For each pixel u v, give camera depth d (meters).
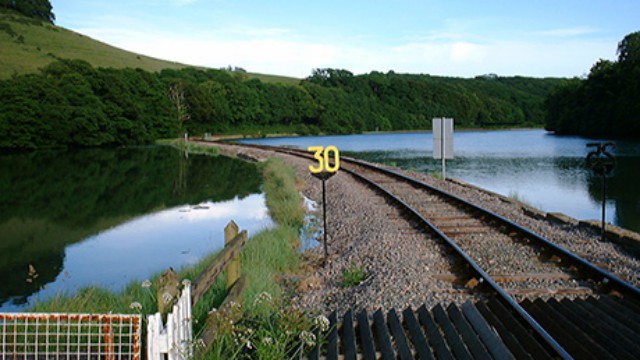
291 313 5.29
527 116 152.75
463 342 5.01
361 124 126.50
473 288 6.88
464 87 156.25
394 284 7.15
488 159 38.75
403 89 141.88
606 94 72.69
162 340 3.74
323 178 9.87
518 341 4.94
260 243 10.64
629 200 18.89
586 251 8.70
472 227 11.05
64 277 10.98
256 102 113.94
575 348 4.69
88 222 17.31
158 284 3.97
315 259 10.23
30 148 61.03
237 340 4.91
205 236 14.52
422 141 78.50
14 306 9.24
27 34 111.25
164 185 26.55
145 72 87.94
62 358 4.88
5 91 59.38
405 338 5.16
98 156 50.94
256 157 41.66
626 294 6.39
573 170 29.64
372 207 14.59
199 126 101.19
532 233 9.25
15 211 19.61
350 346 5.04
